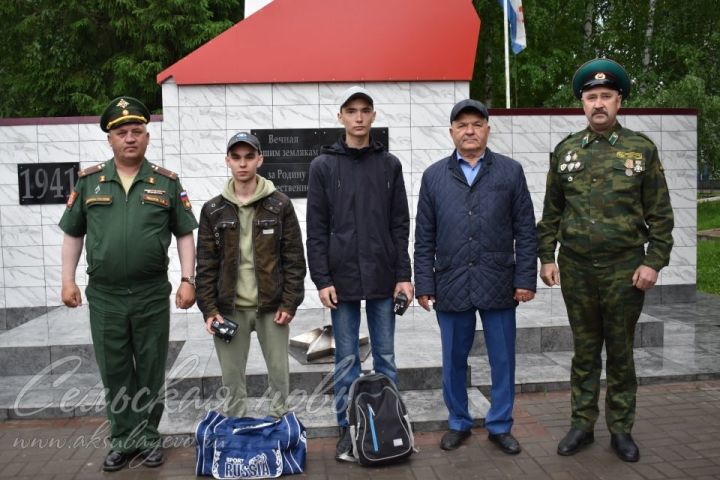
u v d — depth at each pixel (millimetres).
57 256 7367
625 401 3674
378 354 3787
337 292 3688
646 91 16156
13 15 16109
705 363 5238
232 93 6816
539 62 16656
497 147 7770
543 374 4961
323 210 3709
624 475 3416
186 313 6762
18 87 16484
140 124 3592
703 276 11086
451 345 3773
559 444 3729
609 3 17938
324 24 6879
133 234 3539
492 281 3652
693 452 3676
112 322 3590
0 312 7348
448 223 3699
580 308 3686
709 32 16391
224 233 3686
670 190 8109
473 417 4086
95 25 15672
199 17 15258
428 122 6992
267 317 3738
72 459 3834
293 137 6859
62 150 7316
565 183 3695
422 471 3549
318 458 3768
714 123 14891
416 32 6938
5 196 7316
